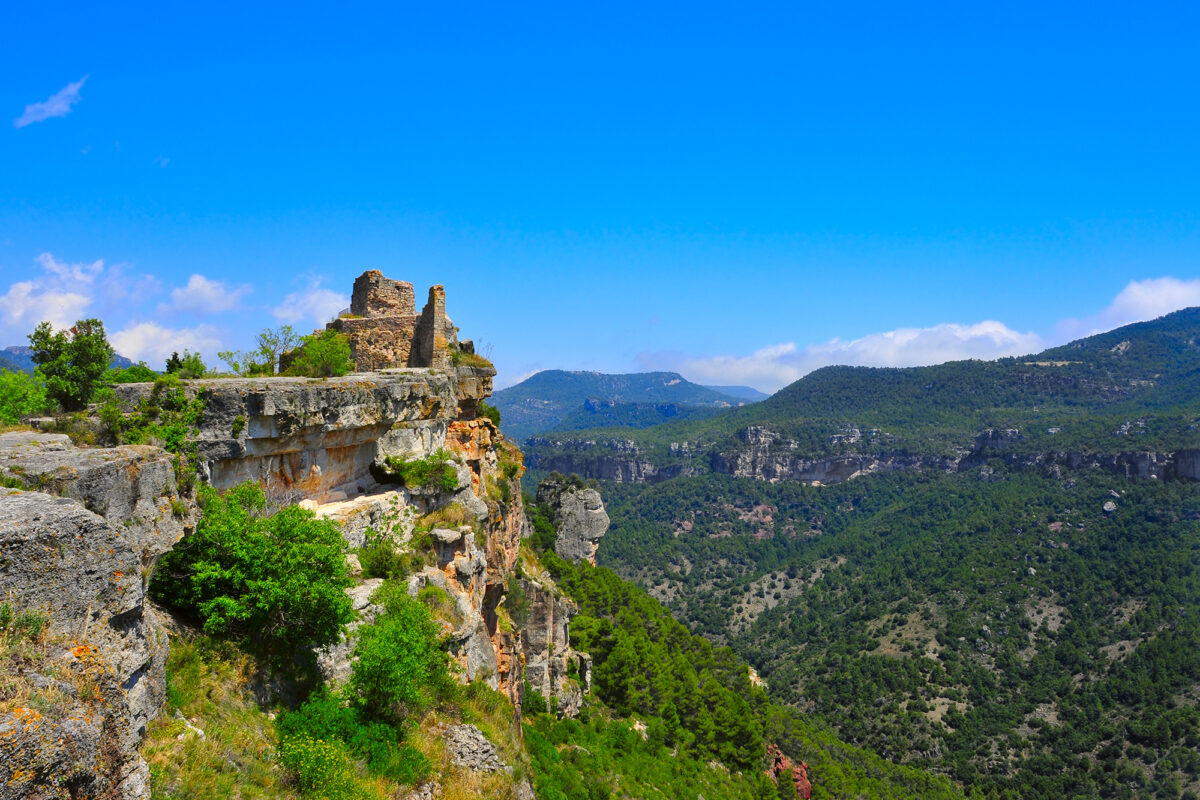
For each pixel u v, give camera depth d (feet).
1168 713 396.57
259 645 57.77
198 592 54.65
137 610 38.73
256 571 55.52
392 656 63.62
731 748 238.68
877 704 475.31
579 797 131.95
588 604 272.92
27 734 27.14
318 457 85.81
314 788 49.78
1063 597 566.77
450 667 82.53
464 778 67.21
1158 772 365.61
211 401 68.23
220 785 43.37
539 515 350.64
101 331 66.90
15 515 33.60
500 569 119.14
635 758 180.55
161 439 61.82
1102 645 498.28
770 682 541.75
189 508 59.88
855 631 599.16
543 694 172.35
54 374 63.98
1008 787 385.29
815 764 297.33
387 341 128.67
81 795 29.58
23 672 29.91
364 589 75.82
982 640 530.68
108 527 36.76
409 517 95.76
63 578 33.65
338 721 58.03
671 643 307.99
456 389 125.18
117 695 34.17
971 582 615.98
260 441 74.08
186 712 47.47
